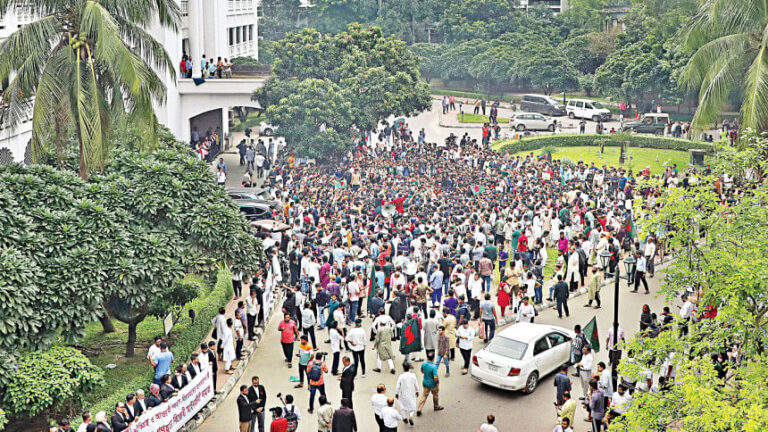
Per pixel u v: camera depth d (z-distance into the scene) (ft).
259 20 338.75
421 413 64.59
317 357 63.72
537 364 68.39
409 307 81.20
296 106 146.92
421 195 126.72
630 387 61.11
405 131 193.77
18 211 61.77
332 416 56.65
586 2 320.09
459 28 302.04
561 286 85.71
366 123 158.71
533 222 110.42
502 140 200.03
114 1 75.31
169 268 66.85
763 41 97.81
